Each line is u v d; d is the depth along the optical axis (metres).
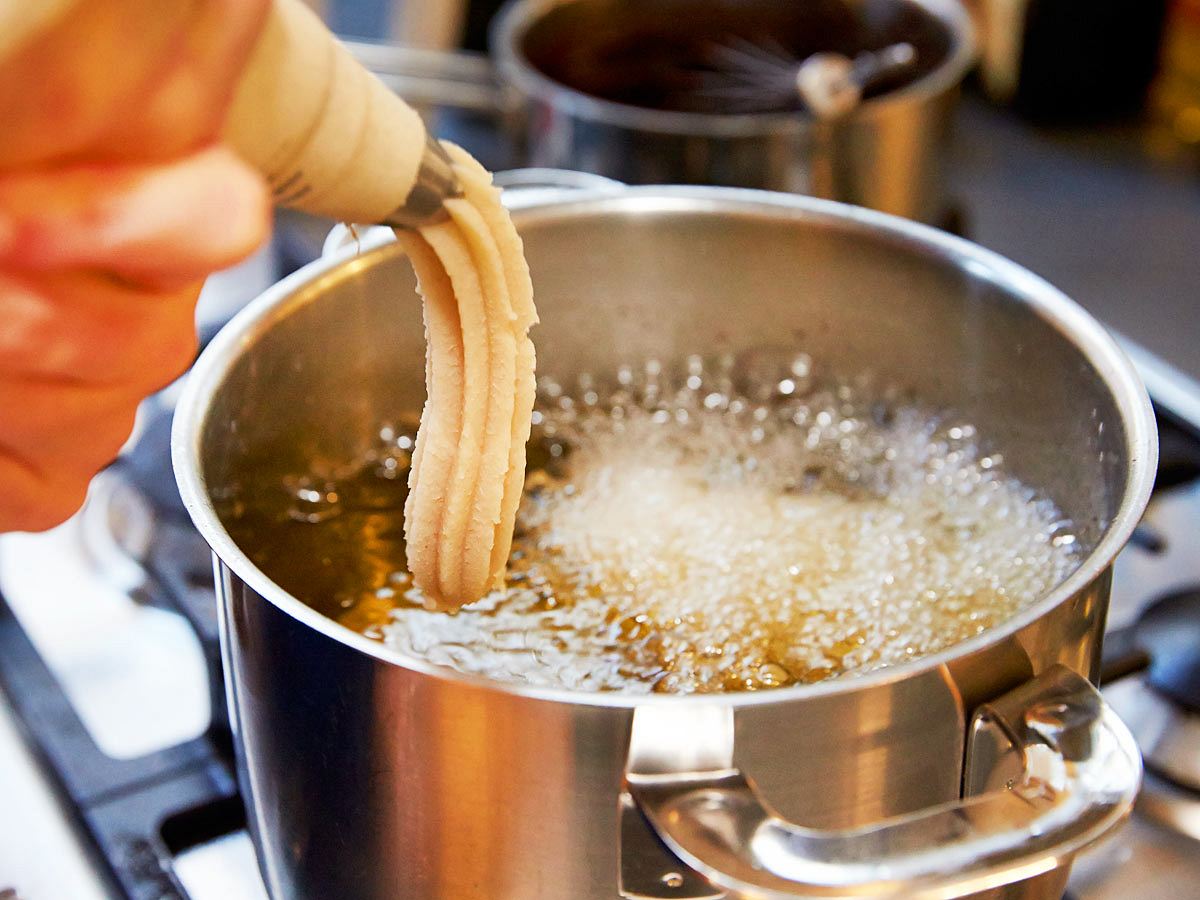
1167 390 0.66
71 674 0.59
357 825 0.45
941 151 0.73
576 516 0.57
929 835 0.42
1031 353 0.54
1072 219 0.93
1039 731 0.43
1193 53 0.99
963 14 0.80
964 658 0.42
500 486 0.46
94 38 0.36
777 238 0.57
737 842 0.41
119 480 0.63
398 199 0.41
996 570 0.54
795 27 0.89
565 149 0.71
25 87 0.36
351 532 0.56
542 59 0.83
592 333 0.59
